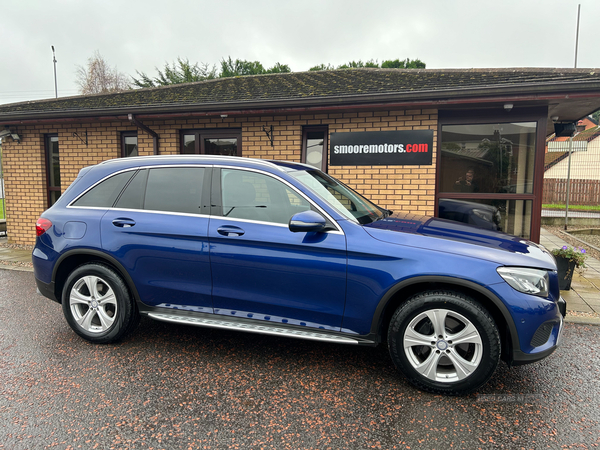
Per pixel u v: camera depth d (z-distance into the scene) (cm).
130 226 345
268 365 326
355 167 661
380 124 645
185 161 354
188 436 232
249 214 321
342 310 296
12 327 408
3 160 863
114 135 787
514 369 321
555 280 282
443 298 271
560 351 356
